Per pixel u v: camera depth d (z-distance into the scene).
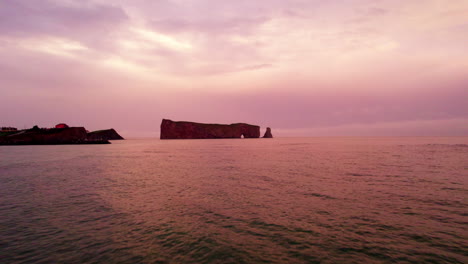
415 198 16.11
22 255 8.88
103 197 17.27
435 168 29.78
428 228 11.13
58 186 21.31
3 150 79.50
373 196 16.78
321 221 12.16
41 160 45.88
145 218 12.80
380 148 76.62
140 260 8.52
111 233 10.84
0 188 20.53
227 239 10.20
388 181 21.98
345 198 16.34
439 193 17.38
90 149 86.69
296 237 10.36
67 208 14.59
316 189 19.17
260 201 15.89
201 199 16.56
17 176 27.19
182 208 14.52
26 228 11.42
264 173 28.00
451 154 50.38
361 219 12.37
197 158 49.16
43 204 15.46
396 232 10.75
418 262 8.33
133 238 10.31
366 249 9.27
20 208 14.59
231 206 14.84
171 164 38.72
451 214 12.91
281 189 19.36
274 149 79.19
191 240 10.12
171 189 19.86
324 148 81.81
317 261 8.44
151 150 78.94
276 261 8.45
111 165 37.69
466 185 19.97
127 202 15.91
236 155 55.72
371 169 29.56
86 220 12.51
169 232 10.95
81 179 25.00
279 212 13.60
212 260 8.51
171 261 8.45
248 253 9.02
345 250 9.21
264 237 10.38
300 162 39.00
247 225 11.73
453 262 8.32
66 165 37.81
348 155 51.12
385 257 8.68
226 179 24.33
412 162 36.47
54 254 8.96
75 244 9.77
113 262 8.41
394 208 14.04
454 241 9.82
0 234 10.72
